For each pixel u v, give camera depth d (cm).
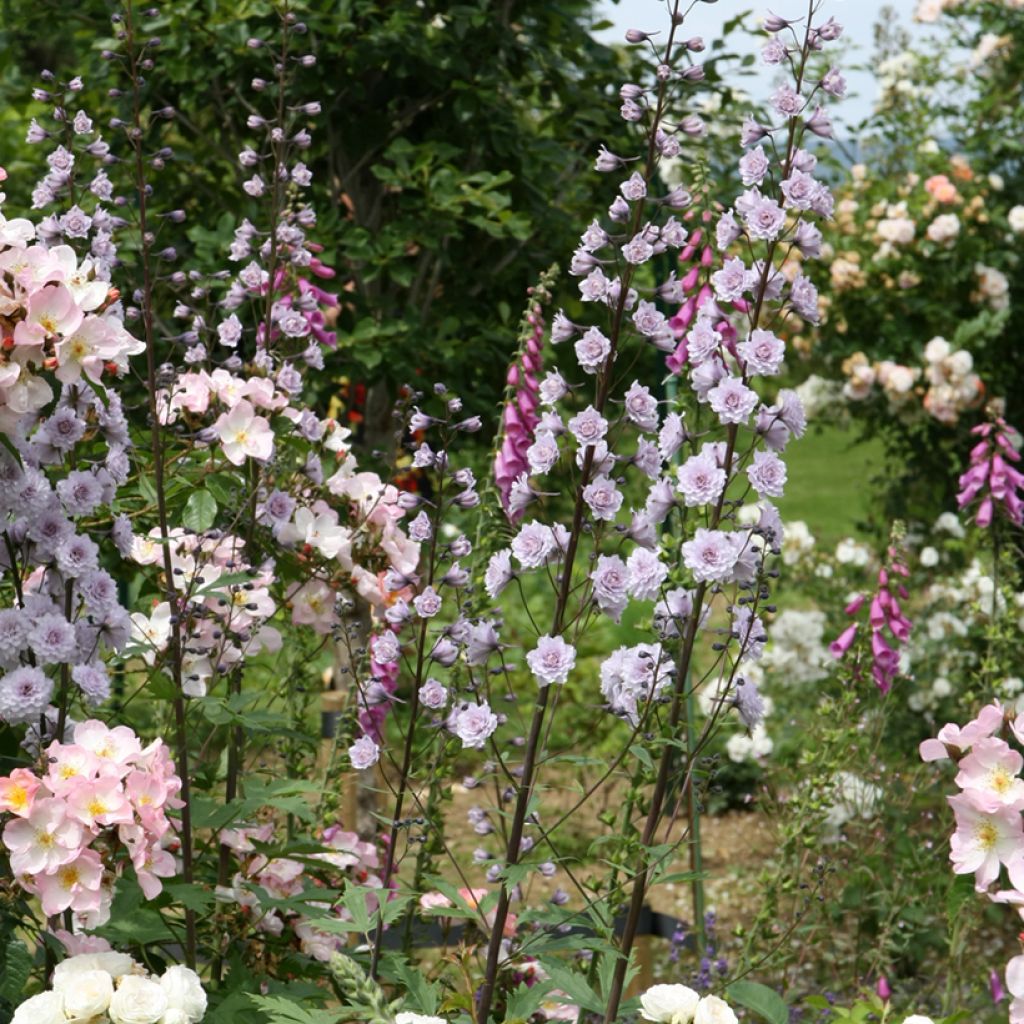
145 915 271
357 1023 237
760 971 408
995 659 482
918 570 728
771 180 249
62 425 261
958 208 747
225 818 282
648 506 247
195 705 303
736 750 564
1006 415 763
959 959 417
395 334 516
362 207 591
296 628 368
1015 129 806
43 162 572
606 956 246
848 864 464
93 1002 225
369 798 440
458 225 561
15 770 232
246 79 526
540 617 733
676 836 593
